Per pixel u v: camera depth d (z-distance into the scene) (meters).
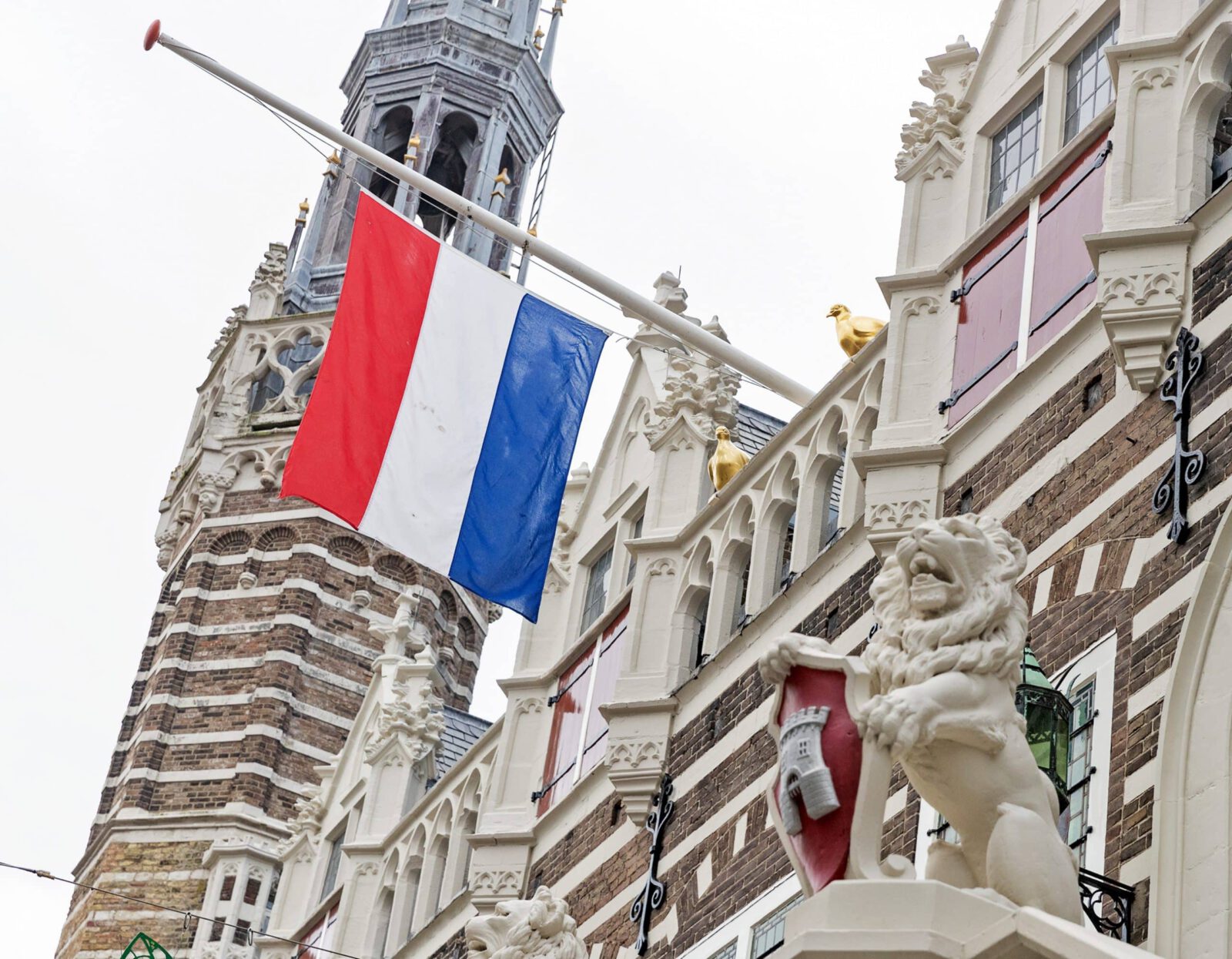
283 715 42.28
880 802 9.76
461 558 19.28
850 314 18.59
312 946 26.17
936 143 17.53
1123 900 11.99
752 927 16.12
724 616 18.73
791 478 18.56
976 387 15.95
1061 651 13.57
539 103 52.09
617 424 23.11
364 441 19.34
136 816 41.19
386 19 53.06
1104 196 15.20
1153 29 15.15
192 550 45.53
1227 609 12.36
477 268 20.30
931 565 10.40
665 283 22.94
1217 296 13.59
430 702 30.27
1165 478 13.32
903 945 9.21
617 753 18.78
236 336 47.44
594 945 18.59
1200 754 12.05
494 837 21.09
